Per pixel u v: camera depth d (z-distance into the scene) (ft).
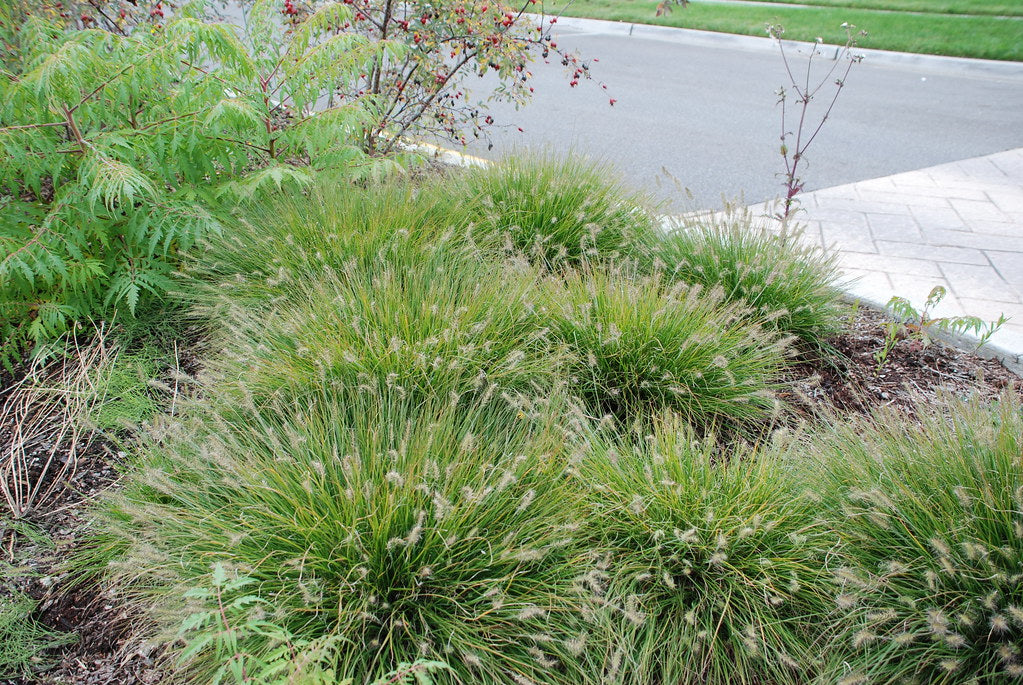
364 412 9.96
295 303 12.72
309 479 8.70
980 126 30.27
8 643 8.80
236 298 12.83
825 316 14.25
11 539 10.27
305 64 14.05
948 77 38.78
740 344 12.11
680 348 11.77
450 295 11.89
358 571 8.30
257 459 9.28
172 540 9.06
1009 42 41.88
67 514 10.61
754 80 37.78
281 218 14.23
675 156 26.03
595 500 9.41
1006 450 8.76
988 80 38.19
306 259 13.04
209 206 14.16
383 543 8.32
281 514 8.83
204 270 13.71
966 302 16.56
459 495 8.89
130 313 13.78
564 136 27.73
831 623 8.44
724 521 9.01
